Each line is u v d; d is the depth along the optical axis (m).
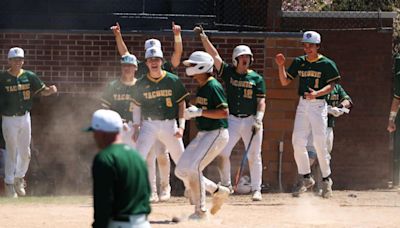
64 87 57.19
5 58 57.03
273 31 60.72
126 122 43.34
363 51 60.22
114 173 22.27
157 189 52.91
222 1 62.19
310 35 47.84
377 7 76.00
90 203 47.16
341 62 60.22
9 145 51.00
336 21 60.50
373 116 60.31
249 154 48.09
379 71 60.22
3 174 53.53
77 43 57.03
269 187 57.41
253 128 47.03
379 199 51.50
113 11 61.25
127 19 60.66
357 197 52.66
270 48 57.44
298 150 49.34
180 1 61.41
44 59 57.03
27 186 56.53
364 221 40.12
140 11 61.41
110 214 22.23
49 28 61.19
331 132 52.44
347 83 60.22
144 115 42.66
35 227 36.47
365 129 60.31
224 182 48.47
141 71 46.78
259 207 44.94
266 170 57.56
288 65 57.66
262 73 57.44
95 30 57.34
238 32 57.28
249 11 61.97
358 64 60.16
